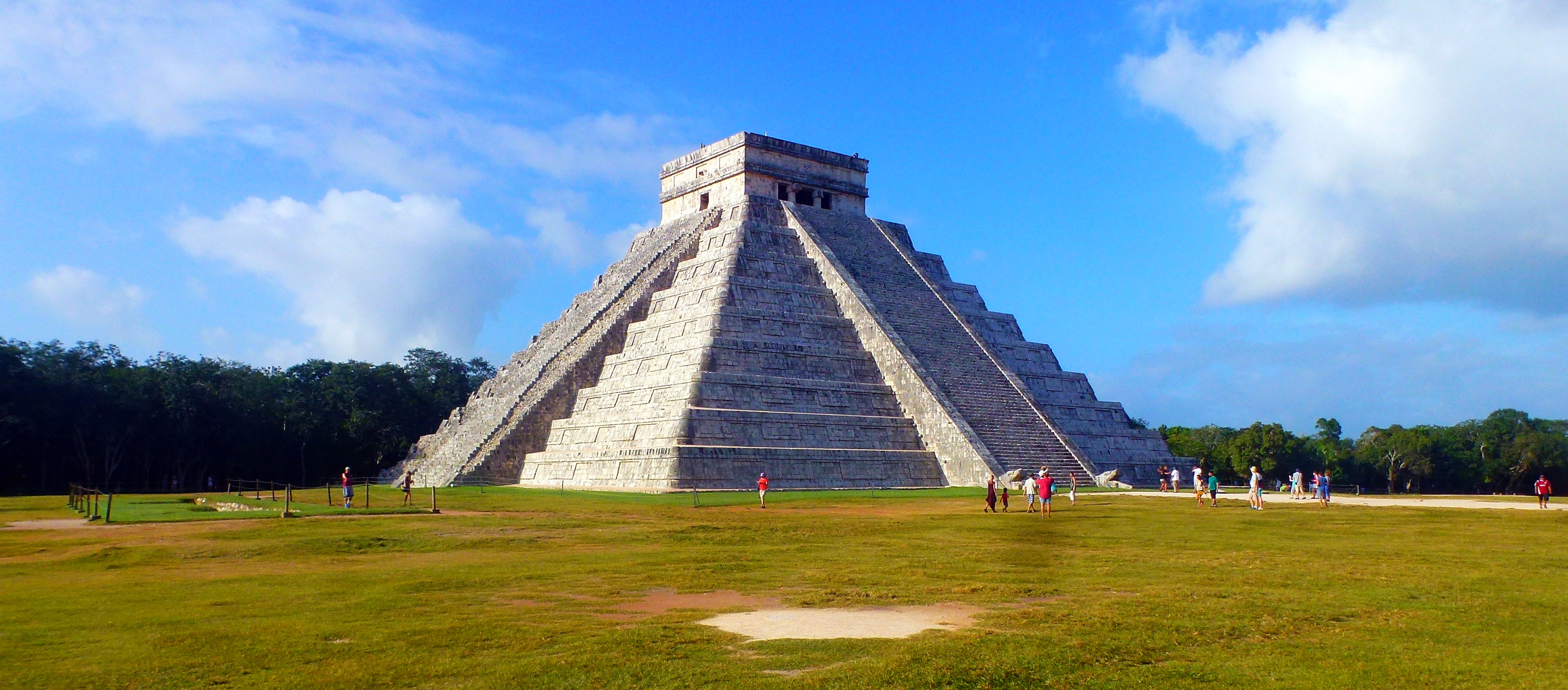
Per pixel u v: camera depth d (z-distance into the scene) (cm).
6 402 7850
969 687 1409
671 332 6944
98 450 8531
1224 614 1864
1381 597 2044
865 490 5881
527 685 1400
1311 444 11831
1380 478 11819
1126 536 3225
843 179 8894
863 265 8019
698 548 2927
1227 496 5506
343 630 1731
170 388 8769
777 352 6656
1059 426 6894
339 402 10144
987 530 3431
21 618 1845
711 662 1505
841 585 2200
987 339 8062
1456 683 1437
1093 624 1777
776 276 7462
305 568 2552
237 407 9231
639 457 5850
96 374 8650
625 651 1566
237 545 2967
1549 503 4819
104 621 1819
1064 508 4412
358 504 4822
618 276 8638
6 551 2916
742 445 6044
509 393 7919
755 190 8388
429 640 1650
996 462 6156
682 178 9019
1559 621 1820
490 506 4594
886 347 7012
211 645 1614
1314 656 1577
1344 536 3203
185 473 9062
